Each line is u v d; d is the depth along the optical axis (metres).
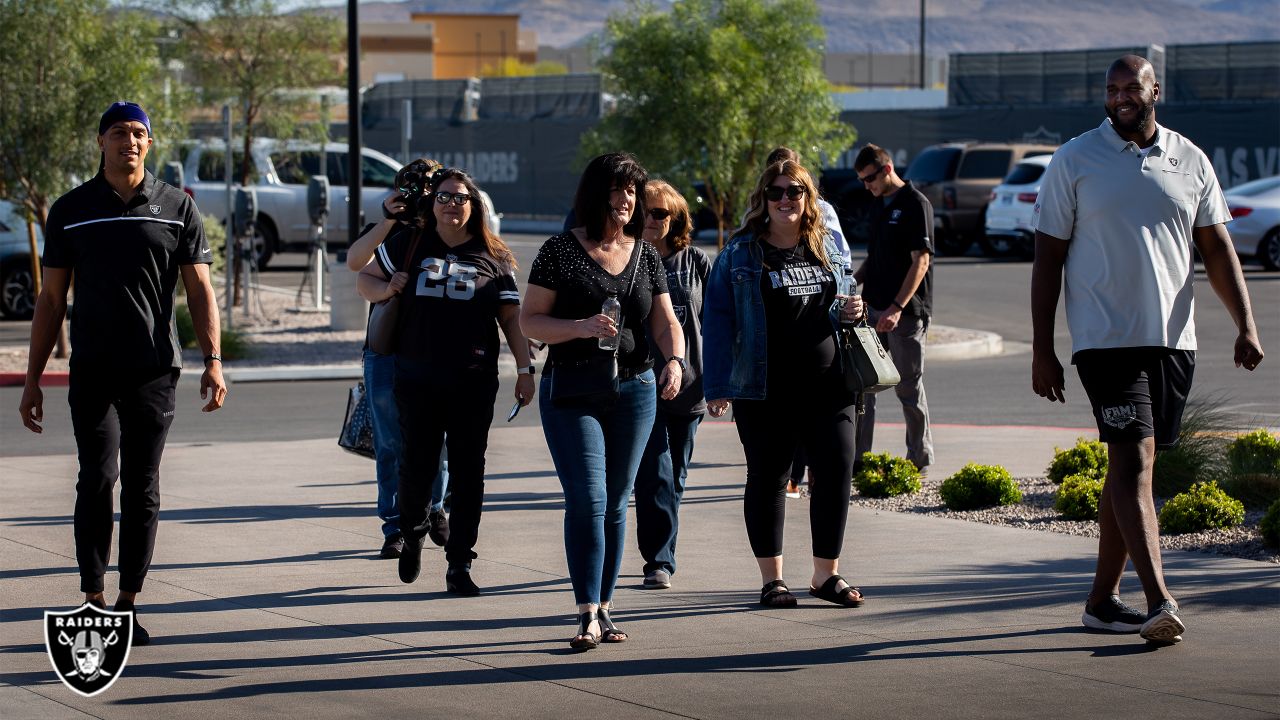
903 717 9.45
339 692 10.14
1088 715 9.43
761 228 12.47
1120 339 11.12
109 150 11.16
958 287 49.88
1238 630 11.49
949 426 24.61
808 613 12.32
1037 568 13.88
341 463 21.11
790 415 12.52
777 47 37.84
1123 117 11.12
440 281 12.72
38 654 11.14
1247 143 65.94
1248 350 11.42
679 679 10.39
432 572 14.13
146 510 11.37
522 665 10.80
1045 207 11.36
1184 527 15.45
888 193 18.39
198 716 9.62
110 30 34.50
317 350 36.00
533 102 86.69
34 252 34.44
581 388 11.16
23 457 21.95
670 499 13.49
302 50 53.84
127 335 11.16
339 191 54.72
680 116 37.38
